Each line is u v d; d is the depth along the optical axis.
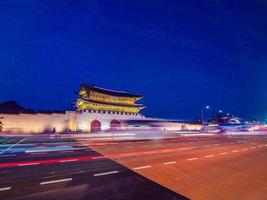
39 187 6.50
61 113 45.28
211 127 67.81
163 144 21.00
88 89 50.41
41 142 23.05
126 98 55.69
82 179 7.43
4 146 18.69
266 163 10.79
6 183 6.86
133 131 47.69
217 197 5.91
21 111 41.91
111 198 5.66
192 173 8.52
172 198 5.75
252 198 5.87
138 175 8.09
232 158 12.25
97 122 48.09
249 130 70.25
